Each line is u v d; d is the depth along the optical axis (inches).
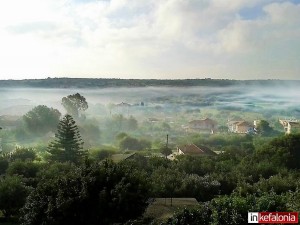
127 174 764.6
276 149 1980.8
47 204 718.5
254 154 2038.6
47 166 1676.9
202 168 1706.4
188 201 1098.1
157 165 1771.7
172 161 1898.4
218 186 1323.8
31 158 2256.4
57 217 698.2
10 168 1654.8
